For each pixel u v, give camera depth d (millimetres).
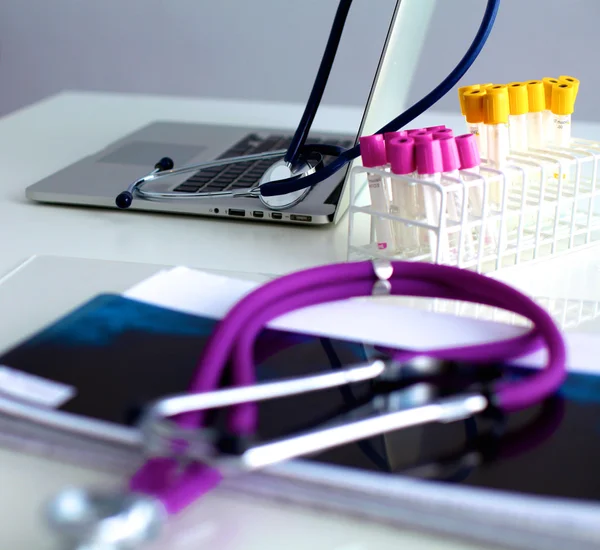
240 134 1108
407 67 852
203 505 344
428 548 318
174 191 820
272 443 312
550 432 372
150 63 3033
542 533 308
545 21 2578
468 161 624
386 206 643
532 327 475
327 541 322
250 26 2875
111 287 582
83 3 3000
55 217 801
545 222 727
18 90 3211
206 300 517
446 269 510
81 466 373
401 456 350
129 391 397
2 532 326
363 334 473
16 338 495
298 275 492
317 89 760
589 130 1109
